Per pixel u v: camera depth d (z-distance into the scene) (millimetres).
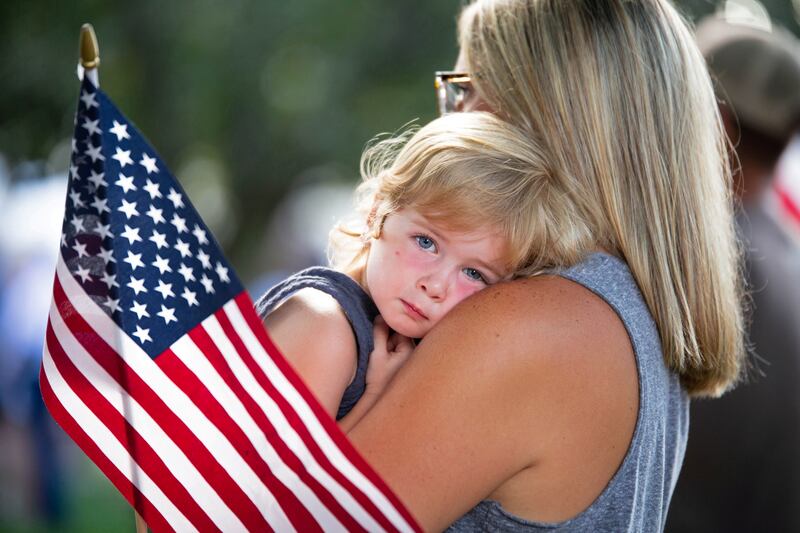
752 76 5805
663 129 3709
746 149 5789
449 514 3273
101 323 3441
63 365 3504
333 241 4188
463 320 3369
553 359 3291
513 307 3352
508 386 3260
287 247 18312
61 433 14703
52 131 18219
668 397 3814
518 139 3682
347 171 19250
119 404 3484
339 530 3318
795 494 5309
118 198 3381
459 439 3238
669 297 3641
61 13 17641
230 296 3326
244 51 17719
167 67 17781
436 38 18453
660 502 3721
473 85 3955
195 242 3375
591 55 3678
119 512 14828
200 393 3414
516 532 3396
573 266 3547
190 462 3447
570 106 3676
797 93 5816
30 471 14461
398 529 3230
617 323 3453
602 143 3646
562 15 3742
